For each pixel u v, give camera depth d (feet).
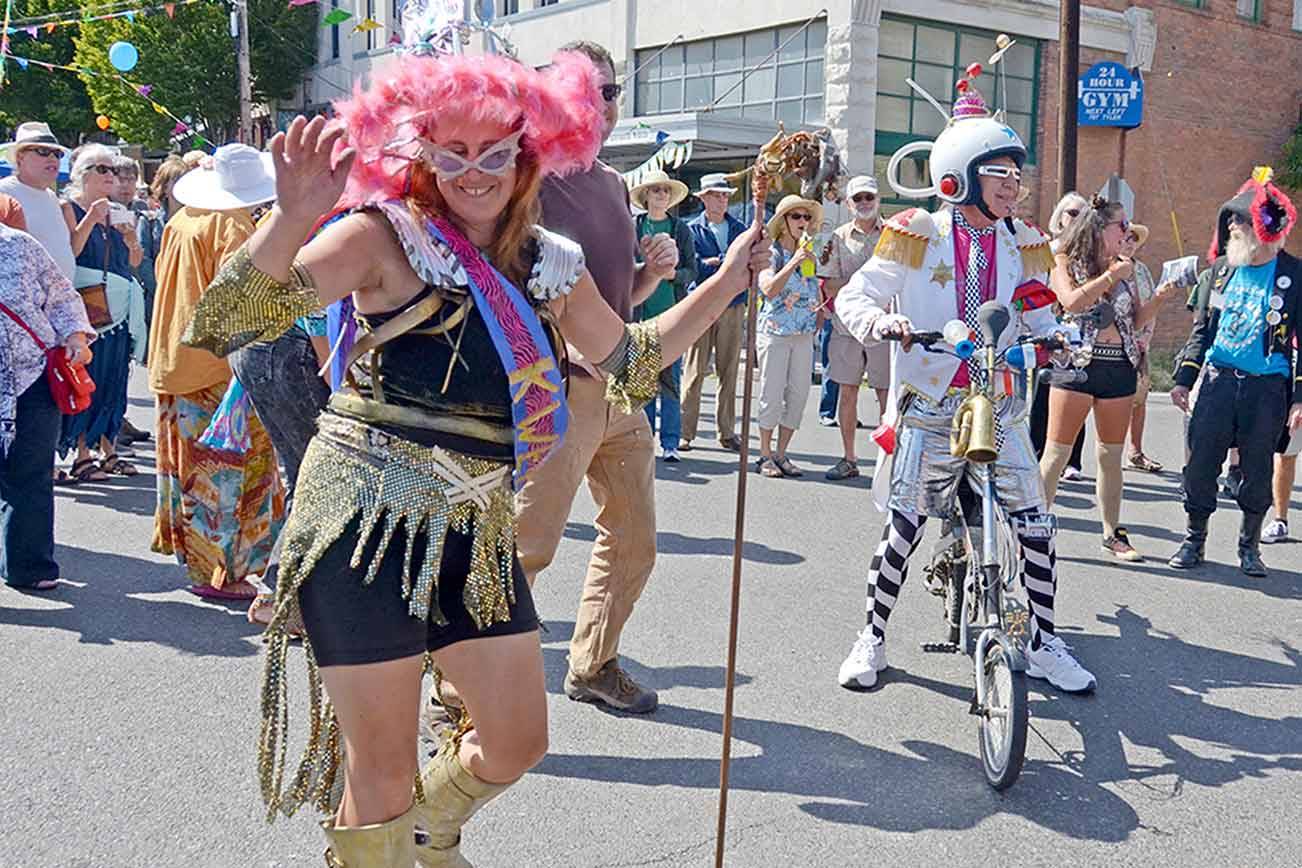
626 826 12.05
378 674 8.00
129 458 29.91
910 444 15.14
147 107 87.61
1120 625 18.81
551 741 13.93
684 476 29.32
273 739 8.54
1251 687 16.30
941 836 12.08
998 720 13.07
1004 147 14.55
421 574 8.08
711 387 46.52
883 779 13.25
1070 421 21.08
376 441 8.11
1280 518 24.49
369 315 8.07
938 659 16.88
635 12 64.90
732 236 32.14
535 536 13.38
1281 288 20.85
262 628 17.38
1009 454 15.24
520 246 8.51
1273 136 71.87
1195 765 13.87
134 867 11.05
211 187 16.89
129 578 19.61
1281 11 71.05
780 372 28.76
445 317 8.09
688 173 59.00
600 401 13.14
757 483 28.58
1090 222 20.79
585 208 12.61
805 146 10.10
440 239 8.05
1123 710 15.39
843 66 54.60
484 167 7.98
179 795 12.39
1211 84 68.23
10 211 18.95
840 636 17.72
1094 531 24.91
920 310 14.94
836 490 27.94
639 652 16.90
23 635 16.90
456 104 7.79
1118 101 57.00
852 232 29.01
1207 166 68.95
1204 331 21.95
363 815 8.26
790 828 12.12
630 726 14.42
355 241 7.75
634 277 13.26
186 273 17.04
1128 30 63.93
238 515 18.28
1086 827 12.35
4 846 11.30
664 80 64.54
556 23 69.36
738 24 59.72
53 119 106.22
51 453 18.80
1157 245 67.41
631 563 14.44
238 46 80.69
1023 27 59.47
